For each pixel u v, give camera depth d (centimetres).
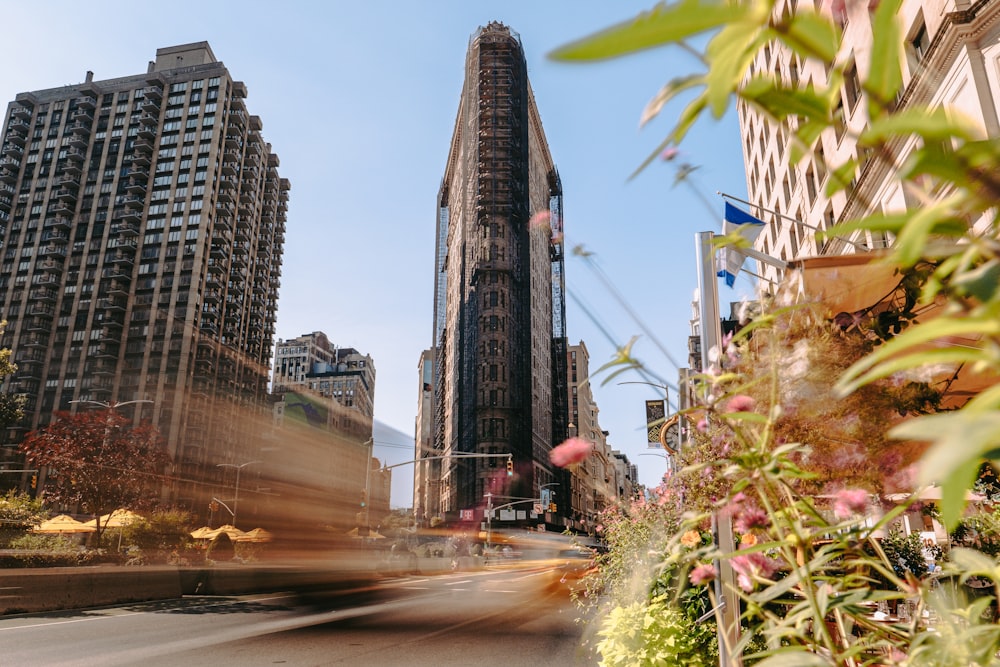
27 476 7881
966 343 198
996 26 1357
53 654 973
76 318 9075
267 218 11431
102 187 9731
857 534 150
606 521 809
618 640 461
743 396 172
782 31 64
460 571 3556
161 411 8362
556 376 11881
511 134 9994
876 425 202
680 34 54
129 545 2298
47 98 10344
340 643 1077
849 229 74
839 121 70
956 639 113
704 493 246
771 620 167
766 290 205
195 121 9850
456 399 10331
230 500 3647
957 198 60
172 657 949
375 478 2700
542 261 11525
